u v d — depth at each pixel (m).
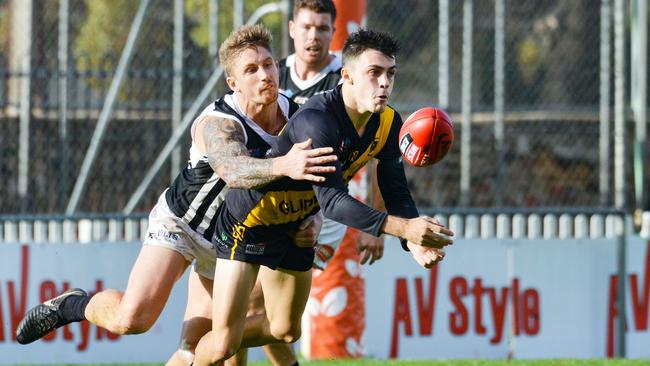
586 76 48.22
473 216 32.00
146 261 19.28
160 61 42.50
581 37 48.78
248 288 18.09
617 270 32.19
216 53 37.22
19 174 39.28
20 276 30.19
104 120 35.25
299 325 19.30
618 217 32.16
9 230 31.20
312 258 18.73
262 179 16.27
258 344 19.47
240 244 17.89
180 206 19.19
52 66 41.78
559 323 31.94
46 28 42.25
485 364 29.09
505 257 31.83
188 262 19.78
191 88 40.22
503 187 40.88
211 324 19.58
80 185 35.03
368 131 17.25
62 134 36.41
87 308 19.98
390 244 31.38
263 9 34.34
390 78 16.48
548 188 46.03
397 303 31.34
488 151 45.16
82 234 31.47
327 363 28.61
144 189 34.94
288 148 16.89
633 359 31.08
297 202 17.53
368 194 31.80
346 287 30.05
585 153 46.75
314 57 24.03
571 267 32.09
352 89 16.59
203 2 48.59
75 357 30.19
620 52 33.44
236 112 17.77
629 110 37.16
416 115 17.06
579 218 32.28
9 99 44.56
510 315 31.77
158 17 43.62
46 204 39.56
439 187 43.78
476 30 47.31
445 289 31.53
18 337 21.14
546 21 50.66
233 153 16.89
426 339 31.42
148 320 19.16
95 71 36.22
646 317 32.34
